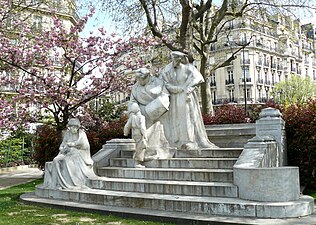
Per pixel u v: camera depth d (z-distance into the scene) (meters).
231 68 53.22
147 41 15.12
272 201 6.33
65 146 9.49
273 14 18.02
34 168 26.39
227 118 15.25
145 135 9.36
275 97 50.81
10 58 13.95
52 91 13.80
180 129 9.88
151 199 7.16
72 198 8.53
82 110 16.14
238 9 19.64
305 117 10.07
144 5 16.31
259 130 9.23
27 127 15.51
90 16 14.77
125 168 9.25
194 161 8.73
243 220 5.89
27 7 16.38
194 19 16.91
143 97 10.14
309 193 9.18
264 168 6.45
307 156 9.80
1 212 7.76
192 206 6.67
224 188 7.00
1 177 18.62
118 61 14.91
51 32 14.29
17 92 14.25
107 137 14.69
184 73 10.07
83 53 14.09
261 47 52.81
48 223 6.57
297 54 59.88
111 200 7.74
